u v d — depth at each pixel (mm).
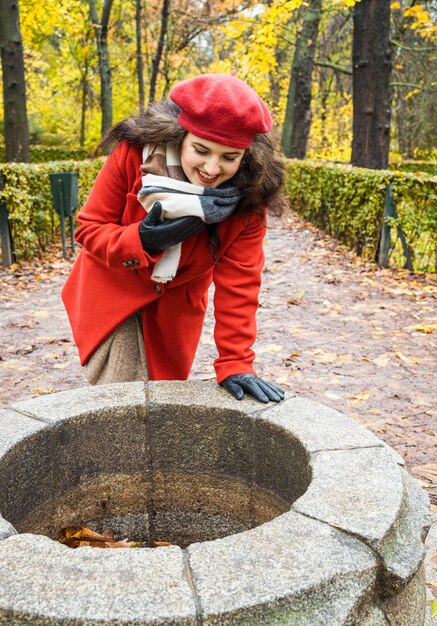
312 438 1895
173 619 1191
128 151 2242
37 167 9352
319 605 1284
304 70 19219
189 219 2086
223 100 1945
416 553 1489
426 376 4738
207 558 1357
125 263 2180
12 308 6551
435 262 8039
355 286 7465
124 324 2512
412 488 1770
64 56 22594
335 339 5562
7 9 11234
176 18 20016
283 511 2043
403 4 16766
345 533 1446
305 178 13719
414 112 20672
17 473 1894
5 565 1336
